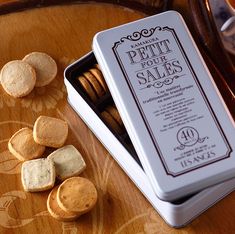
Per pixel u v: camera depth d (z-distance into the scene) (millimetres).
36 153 521
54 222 506
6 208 509
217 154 467
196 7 545
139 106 478
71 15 581
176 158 464
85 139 540
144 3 584
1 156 528
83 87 521
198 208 501
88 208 495
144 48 496
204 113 478
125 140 513
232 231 507
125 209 512
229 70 527
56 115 549
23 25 577
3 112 546
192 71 491
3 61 566
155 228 507
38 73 551
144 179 491
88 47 573
